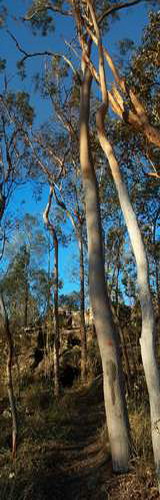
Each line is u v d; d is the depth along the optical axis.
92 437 11.45
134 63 11.36
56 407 14.41
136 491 7.36
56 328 18.61
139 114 9.16
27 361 21.34
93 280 9.17
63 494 8.12
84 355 20.28
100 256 9.30
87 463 9.30
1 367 20.05
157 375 7.41
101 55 9.48
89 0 9.88
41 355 22.17
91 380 18.98
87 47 10.24
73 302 25.53
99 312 9.02
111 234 16.98
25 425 11.91
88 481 8.30
